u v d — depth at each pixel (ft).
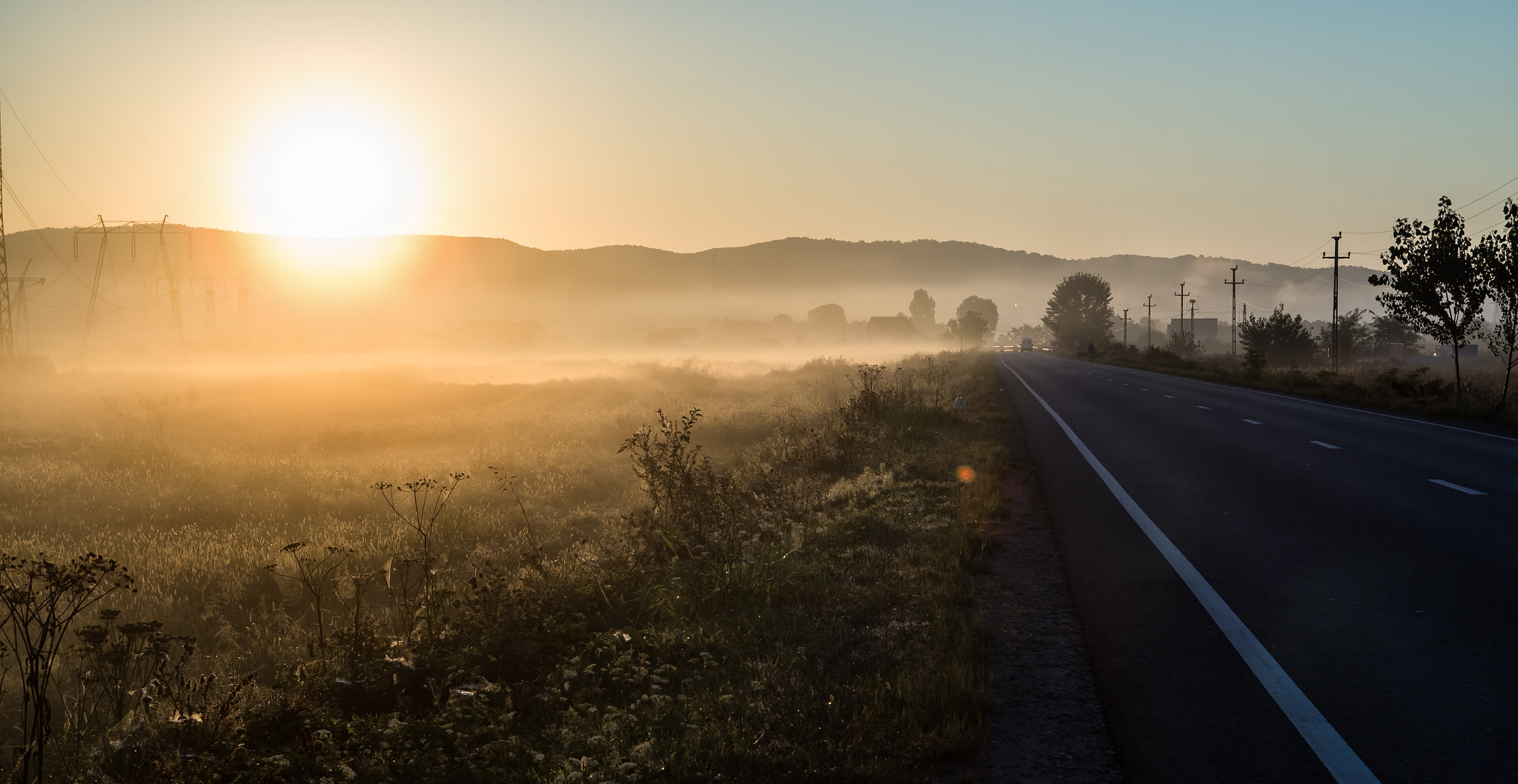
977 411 84.28
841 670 18.90
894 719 16.15
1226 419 77.00
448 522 43.29
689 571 25.71
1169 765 14.37
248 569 35.42
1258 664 18.51
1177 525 32.99
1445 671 17.70
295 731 17.13
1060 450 56.18
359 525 44.62
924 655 19.34
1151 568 26.68
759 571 25.77
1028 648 20.20
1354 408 89.45
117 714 19.45
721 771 14.46
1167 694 17.20
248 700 19.29
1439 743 14.69
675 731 16.29
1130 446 57.77
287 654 25.40
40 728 16.53
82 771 16.49
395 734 16.25
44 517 47.85
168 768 15.15
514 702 18.45
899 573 26.58
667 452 38.34
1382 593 23.24
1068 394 111.55
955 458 50.49
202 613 31.14
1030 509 36.76
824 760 14.76
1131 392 116.47
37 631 27.99
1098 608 22.91
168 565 36.35
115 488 55.93
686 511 33.47
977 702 16.65
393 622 26.71
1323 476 43.88
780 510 36.52
